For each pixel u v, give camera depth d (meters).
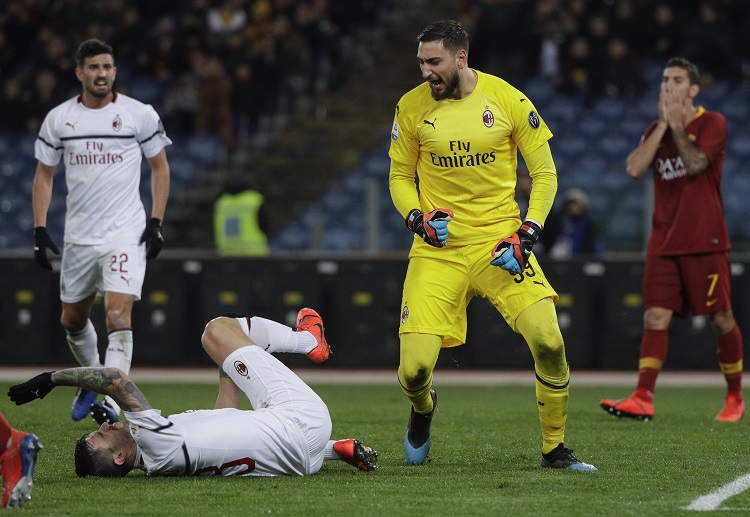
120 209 29.53
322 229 56.41
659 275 32.47
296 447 21.47
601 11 72.81
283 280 52.66
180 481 20.98
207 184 70.69
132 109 29.66
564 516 18.45
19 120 71.00
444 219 22.33
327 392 41.28
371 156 69.38
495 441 27.78
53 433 28.09
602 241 54.59
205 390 41.59
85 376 20.23
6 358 52.84
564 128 68.62
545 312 22.58
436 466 23.77
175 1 82.12
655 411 34.94
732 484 21.55
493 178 23.30
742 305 50.34
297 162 73.56
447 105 23.19
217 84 71.75
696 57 69.94
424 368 23.06
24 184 68.81
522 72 71.38
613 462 24.39
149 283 52.75
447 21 22.88
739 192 57.41
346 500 19.62
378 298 52.34
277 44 75.31
